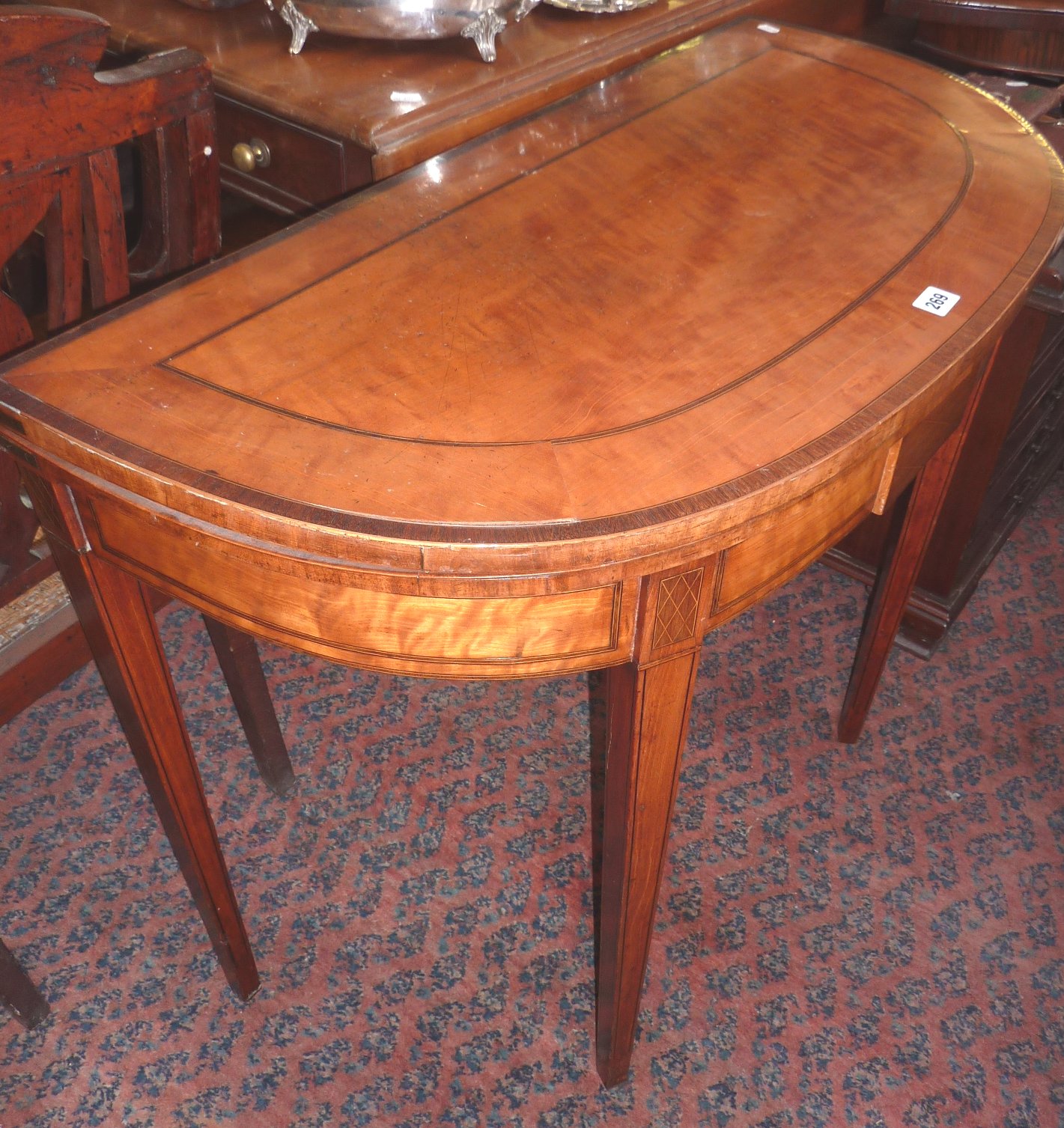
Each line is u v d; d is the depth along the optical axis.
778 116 1.47
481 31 1.52
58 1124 1.39
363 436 0.96
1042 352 1.79
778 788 1.79
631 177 1.34
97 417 0.97
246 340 1.07
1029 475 2.15
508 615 0.95
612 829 1.16
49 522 1.07
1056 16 1.98
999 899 1.65
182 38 1.62
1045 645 2.03
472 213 1.26
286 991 1.53
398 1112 1.41
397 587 0.91
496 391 1.01
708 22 1.77
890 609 1.63
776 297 1.14
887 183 1.33
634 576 0.92
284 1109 1.41
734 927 1.61
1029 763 1.83
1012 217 1.27
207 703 1.90
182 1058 1.46
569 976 1.55
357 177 1.48
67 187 1.19
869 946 1.59
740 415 0.99
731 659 1.99
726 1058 1.47
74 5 1.70
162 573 1.04
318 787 1.78
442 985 1.54
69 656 1.74
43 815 1.73
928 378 1.03
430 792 1.77
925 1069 1.46
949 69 2.20
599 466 0.93
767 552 1.02
